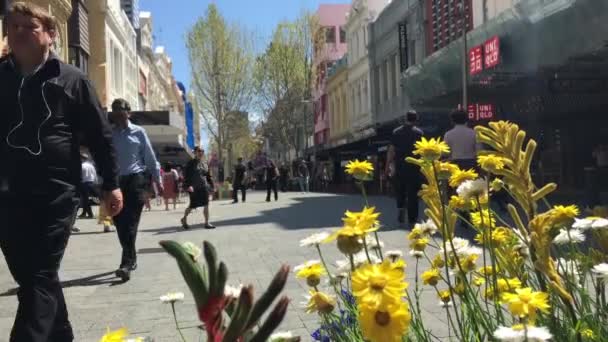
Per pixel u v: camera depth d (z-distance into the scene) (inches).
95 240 422.0
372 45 1601.9
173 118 1234.0
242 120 1955.0
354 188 1133.7
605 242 86.2
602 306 79.4
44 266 120.6
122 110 261.3
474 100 859.4
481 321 80.9
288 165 2003.0
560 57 595.5
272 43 1834.4
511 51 665.0
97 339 166.1
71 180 130.0
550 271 71.6
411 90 931.3
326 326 89.0
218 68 1695.4
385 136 1133.1
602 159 730.8
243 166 933.2
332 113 2246.6
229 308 45.9
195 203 478.9
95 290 237.3
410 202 392.2
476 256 93.4
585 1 523.5
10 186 120.7
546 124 930.7
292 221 502.3
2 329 178.7
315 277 79.5
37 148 123.6
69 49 954.7
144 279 257.0
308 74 1850.4
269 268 267.3
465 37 721.6
